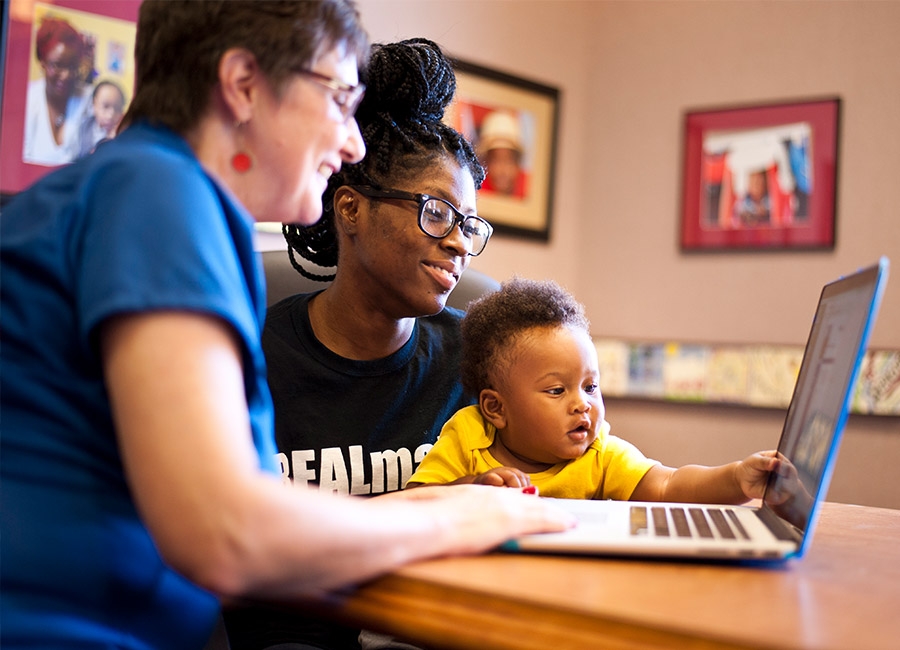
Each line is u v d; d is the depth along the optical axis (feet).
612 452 3.92
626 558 2.44
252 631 3.70
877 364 8.33
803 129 9.00
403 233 3.91
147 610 2.24
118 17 6.60
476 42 9.36
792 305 8.98
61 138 6.37
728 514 2.94
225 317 2.07
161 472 1.93
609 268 10.24
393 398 4.20
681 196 9.74
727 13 9.56
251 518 1.93
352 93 2.72
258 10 2.47
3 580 2.08
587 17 10.44
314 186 2.71
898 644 1.71
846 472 8.48
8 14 6.13
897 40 8.57
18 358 2.20
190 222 2.12
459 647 1.98
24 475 2.15
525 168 9.78
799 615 1.90
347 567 2.07
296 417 4.02
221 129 2.54
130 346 1.99
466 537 2.37
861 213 8.66
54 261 2.16
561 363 3.84
